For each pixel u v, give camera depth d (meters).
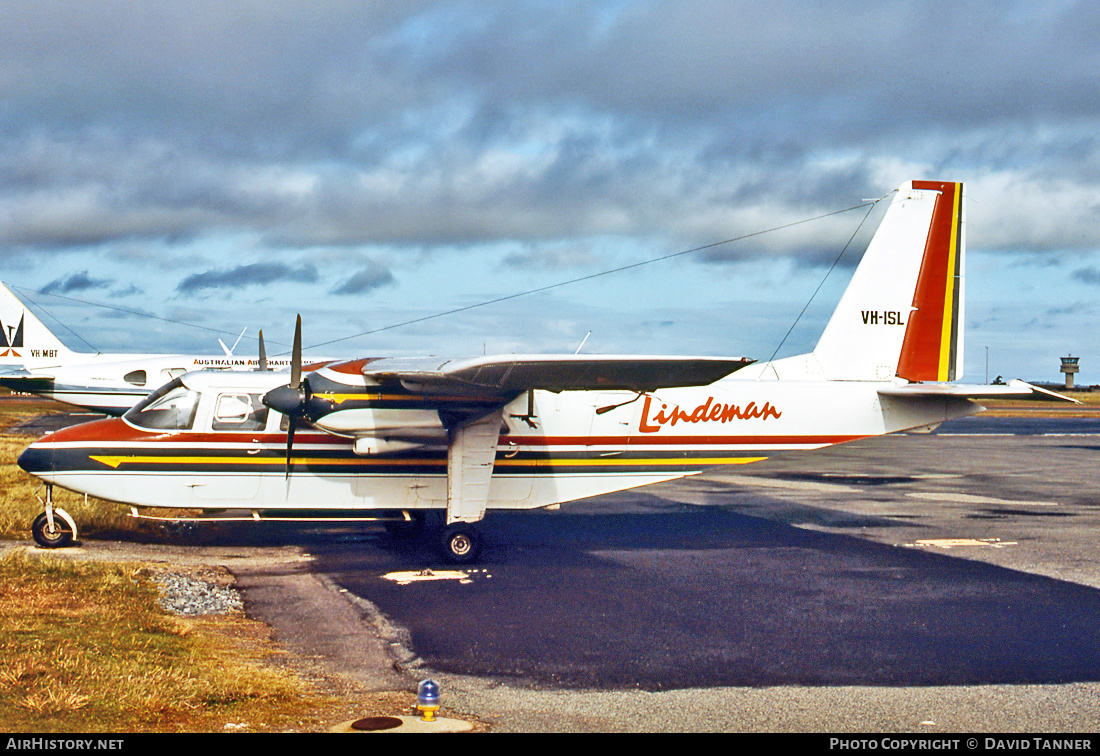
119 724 6.34
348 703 7.20
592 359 11.15
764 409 15.39
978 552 14.71
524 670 8.30
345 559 13.62
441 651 8.88
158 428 13.65
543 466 14.76
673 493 22.84
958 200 16.58
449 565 13.29
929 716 7.21
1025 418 67.62
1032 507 20.27
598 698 7.55
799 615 10.51
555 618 10.25
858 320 16.34
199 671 7.71
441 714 7.01
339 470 13.95
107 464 13.43
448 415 13.08
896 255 16.44
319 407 12.53
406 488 14.16
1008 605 11.05
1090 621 10.30
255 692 7.25
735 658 8.78
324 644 9.02
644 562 13.75
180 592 10.90
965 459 32.97
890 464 31.00
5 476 21.27
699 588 11.93
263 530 16.12
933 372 16.52
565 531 16.73
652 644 9.23
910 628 9.96
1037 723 7.07
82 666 7.46
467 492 13.31
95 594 10.25
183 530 15.78
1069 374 108.25
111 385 31.03
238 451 13.71
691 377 11.81
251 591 11.33
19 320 36.22
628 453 14.99
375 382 12.65
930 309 16.52
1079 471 28.62
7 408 63.03
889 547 15.16
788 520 18.25
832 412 15.66
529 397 14.40
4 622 8.77
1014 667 8.57
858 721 7.07
